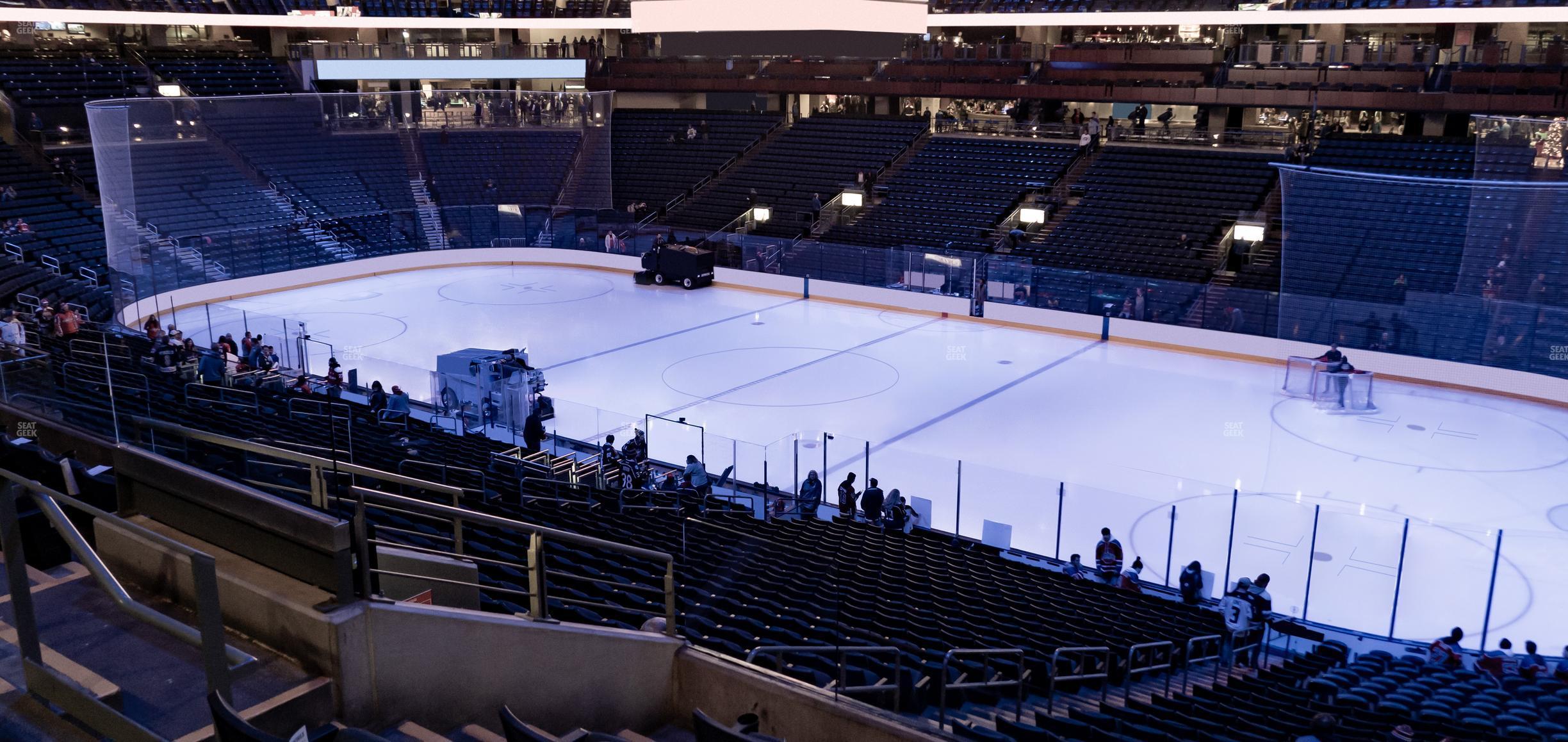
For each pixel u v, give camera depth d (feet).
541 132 160.66
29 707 16.93
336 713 19.15
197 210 134.10
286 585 20.11
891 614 40.32
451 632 20.74
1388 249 109.19
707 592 39.52
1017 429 83.82
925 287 123.34
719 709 25.71
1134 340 111.45
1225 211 124.67
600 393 91.15
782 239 132.26
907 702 30.58
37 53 153.28
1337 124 137.59
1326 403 90.17
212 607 14.90
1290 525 64.85
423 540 34.68
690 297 130.82
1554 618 54.13
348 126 150.41
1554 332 91.91
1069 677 36.27
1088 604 50.11
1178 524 65.05
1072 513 66.74
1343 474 74.43
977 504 68.33
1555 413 89.81
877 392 92.94
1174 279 118.32
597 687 24.13
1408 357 98.84
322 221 137.18
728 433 81.41
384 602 19.88
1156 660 44.50
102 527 22.70
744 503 66.80
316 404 61.26
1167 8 146.20
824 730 24.44
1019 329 117.39
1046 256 125.39
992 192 138.41
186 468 21.58
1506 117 100.01
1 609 20.42
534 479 53.83
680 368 99.25
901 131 154.92
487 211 148.87
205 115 136.98
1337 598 56.34
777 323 118.01
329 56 161.48
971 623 41.63
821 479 72.28
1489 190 96.63
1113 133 143.64
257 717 17.71
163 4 158.92
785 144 159.43
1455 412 89.61
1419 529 64.54
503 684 21.97
